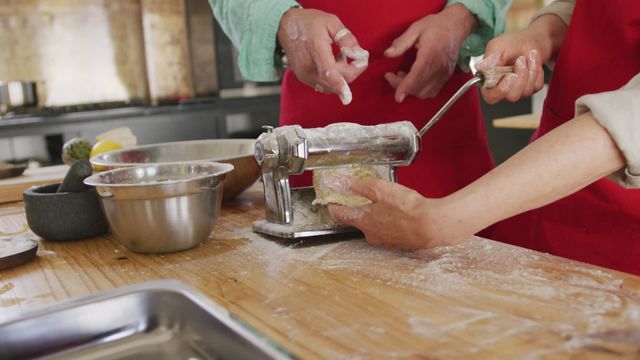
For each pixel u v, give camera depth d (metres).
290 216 0.92
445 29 1.11
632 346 0.52
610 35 0.96
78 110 3.66
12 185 1.33
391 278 0.72
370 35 1.21
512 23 3.81
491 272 0.72
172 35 3.88
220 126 3.75
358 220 0.80
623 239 0.99
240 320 0.62
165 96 3.93
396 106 1.25
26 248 0.87
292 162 0.87
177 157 1.32
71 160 1.68
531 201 0.66
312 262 0.79
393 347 0.54
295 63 1.10
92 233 0.98
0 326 0.64
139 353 0.67
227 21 1.20
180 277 0.77
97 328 0.69
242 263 0.81
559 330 0.55
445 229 0.69
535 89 0.97
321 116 1.28
